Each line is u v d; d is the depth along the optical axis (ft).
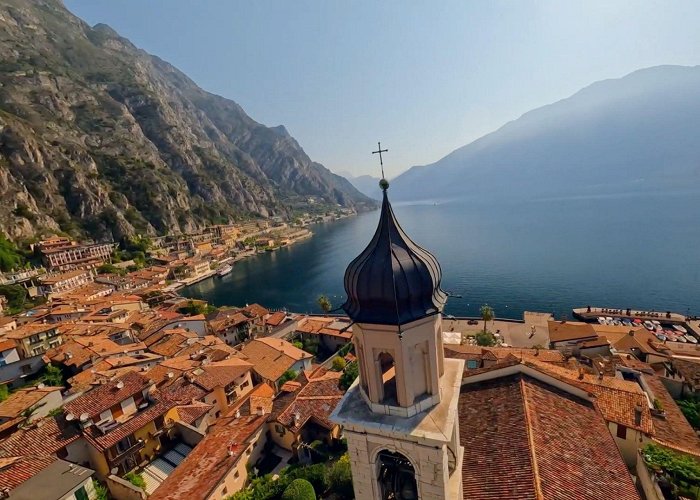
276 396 172.35
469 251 634.84
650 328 284.61
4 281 407.85
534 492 58.59
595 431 79.82
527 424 74.28
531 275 458.91
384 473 49.29
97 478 122.01
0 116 631.56
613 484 65.51
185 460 124.26
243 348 240.12
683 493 83.51
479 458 70.74
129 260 620.08
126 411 133.18
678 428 117.29
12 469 100.48
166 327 290.76
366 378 45.85
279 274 625.41
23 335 239.91
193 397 163.02
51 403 156.66
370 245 43.83
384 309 41.75
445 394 46.42
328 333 286.25
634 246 527.81
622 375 161.38
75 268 515.09
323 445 139.74
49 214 618.44
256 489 110.63
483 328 308.19
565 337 236.63
